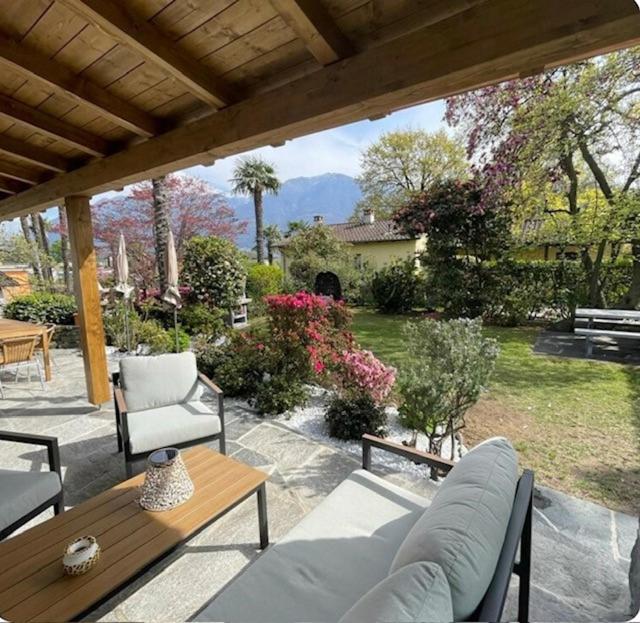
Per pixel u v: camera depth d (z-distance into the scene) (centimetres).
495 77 162
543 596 177
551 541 214
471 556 103
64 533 168
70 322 781
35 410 414
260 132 225
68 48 214
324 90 196
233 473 212
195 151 263
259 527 211
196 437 283
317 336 439
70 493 266
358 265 1493
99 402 428
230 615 126
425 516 129
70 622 131
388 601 87
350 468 292
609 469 294
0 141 332
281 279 1325
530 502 141
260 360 448
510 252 898
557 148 727
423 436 344
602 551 206
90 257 415
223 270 858
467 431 360
